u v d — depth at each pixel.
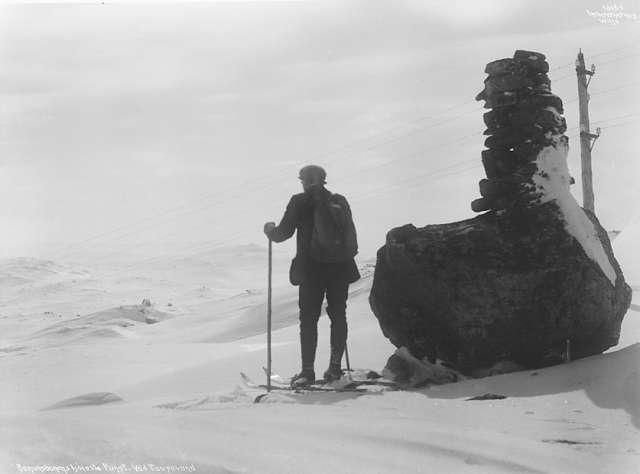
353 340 10.03
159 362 14.73
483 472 3.41
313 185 6.79
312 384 6.51
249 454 3.38
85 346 19.72
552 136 6.85
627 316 8.97
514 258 6.45
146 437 3.55
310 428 4.11
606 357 6.32
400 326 6.89
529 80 6.93
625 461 3.67
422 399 5.57
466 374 6.63
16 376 12.62
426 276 6.54
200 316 61.09
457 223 6.93
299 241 6.78
